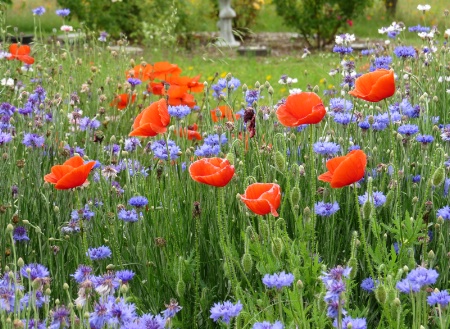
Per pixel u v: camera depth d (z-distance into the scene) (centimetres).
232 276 358
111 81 780
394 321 314
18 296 299
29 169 475
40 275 326
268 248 358
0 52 732
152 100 795
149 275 378
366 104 537
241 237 388
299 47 1747
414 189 427
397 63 704
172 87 602
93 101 713
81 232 386
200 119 602
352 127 492
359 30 1855
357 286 380
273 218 387
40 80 721
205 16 1867
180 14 1661
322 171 441
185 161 449
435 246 391
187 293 380
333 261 385
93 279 319
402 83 591
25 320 296
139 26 1691
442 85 623
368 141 475
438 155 438
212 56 1570
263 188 311
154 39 1562
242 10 1888
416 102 576
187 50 1662
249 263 327
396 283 306
